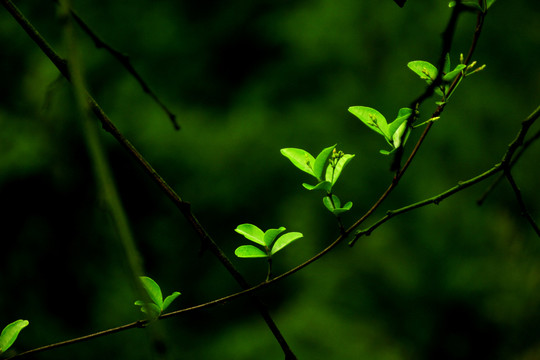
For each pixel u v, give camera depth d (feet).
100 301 10.15
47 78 10.36
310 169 3.25
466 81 10.89
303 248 10.68
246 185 10.92
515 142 3.28
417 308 10.27
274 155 10.94
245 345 10.11
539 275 9.94
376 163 10.82
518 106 10.77
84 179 10.27
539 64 10.90
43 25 10.62
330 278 10.49
